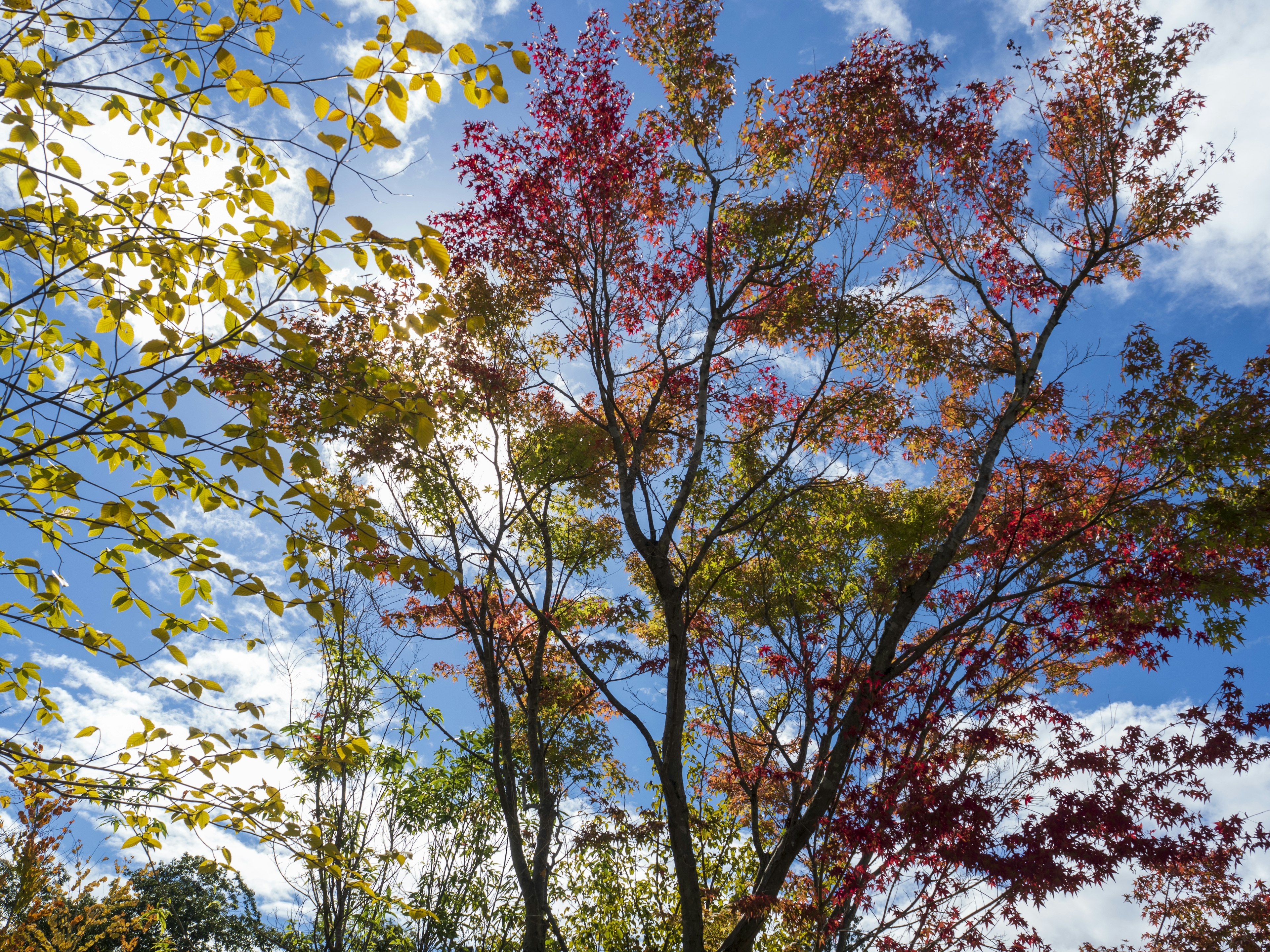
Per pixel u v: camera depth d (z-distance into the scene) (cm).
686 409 1160
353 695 989
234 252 332
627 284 1127
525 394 1154
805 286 1066
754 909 748
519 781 1188
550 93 996
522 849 935
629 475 968
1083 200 1117
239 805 395
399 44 315
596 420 1026
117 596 395
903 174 1101
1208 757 645
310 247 322
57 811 438
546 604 1109
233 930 1744
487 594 1052
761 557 1084
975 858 622
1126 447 997
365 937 1027
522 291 1093
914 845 657
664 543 924
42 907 1020
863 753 777
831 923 730
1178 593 779
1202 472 889
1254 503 835
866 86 997
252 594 354
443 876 1140
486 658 1016
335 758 438
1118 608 788
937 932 714
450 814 1166
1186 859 622
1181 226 1045
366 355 829
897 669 834
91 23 351
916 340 1139
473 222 1038
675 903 1171
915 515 1061
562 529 1262
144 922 1244
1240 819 631
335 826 901
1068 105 1099
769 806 1033
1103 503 983
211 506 372
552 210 1046
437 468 1037
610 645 1117
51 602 389
